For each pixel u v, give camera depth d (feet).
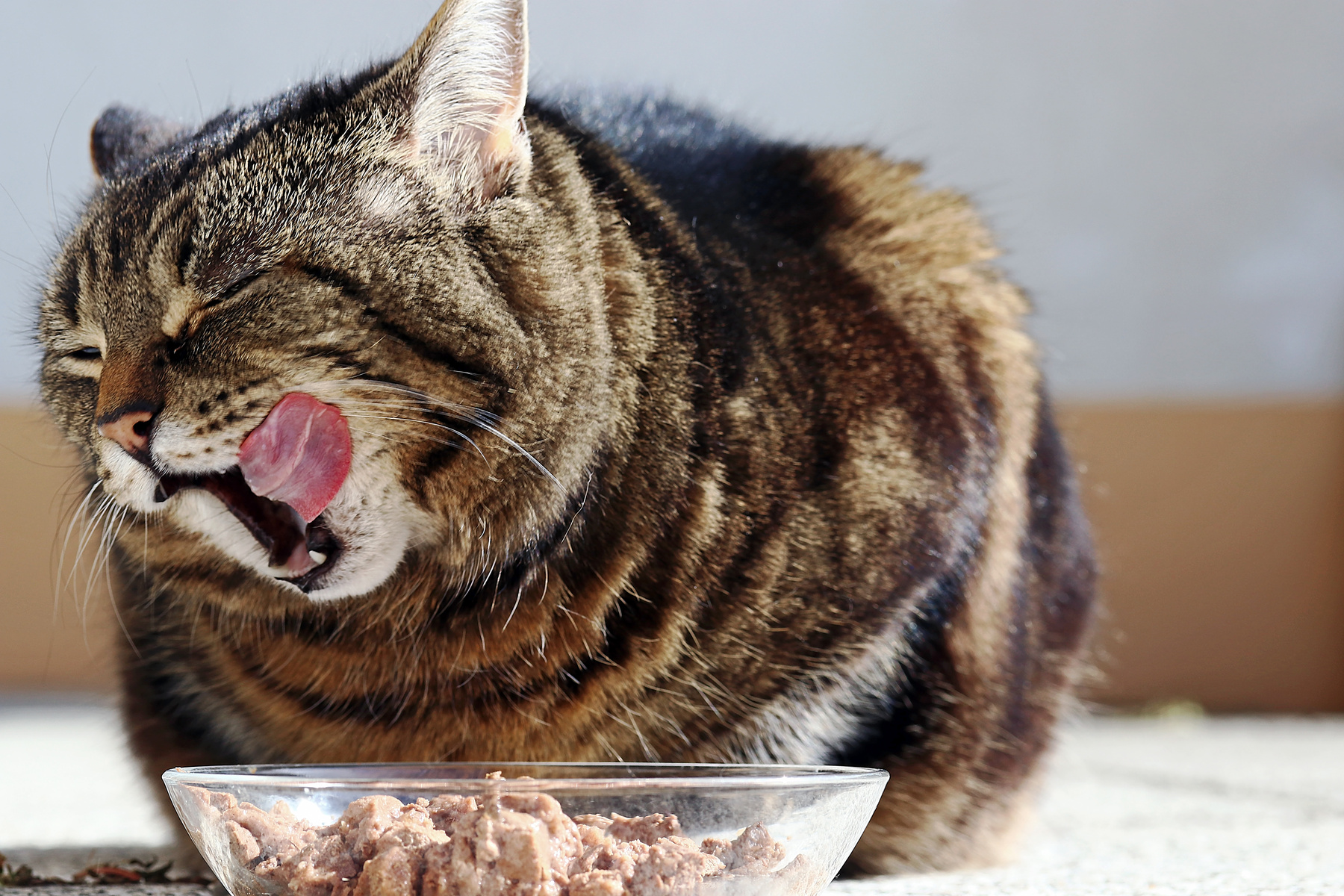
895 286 2.79
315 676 2.65
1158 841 3.16
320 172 2.58
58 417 2.68
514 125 2.59
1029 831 3.00
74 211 2.77
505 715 2.62
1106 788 4.18
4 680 8.13
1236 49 8.92
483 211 2.58
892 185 2.91
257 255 2.55
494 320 2.55
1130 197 9.02
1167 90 8.99
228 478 2.58
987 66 9.14
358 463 2.54
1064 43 9.05
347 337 2.53
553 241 2.60
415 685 2.62
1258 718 7.73
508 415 2.55
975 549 2.77
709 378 2.62
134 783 2.95
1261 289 8.96
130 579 2.75
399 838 2.26
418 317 2.54
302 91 2.70
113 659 2.93
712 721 2.64
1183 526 8.37
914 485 2.69
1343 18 8.82
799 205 2.81
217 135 2.66
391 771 2.46
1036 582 2.91
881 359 2.72
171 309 2.55
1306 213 8.91
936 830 2.81
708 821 2.33
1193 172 8.98
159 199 2.60
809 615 2.65
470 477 2.55
